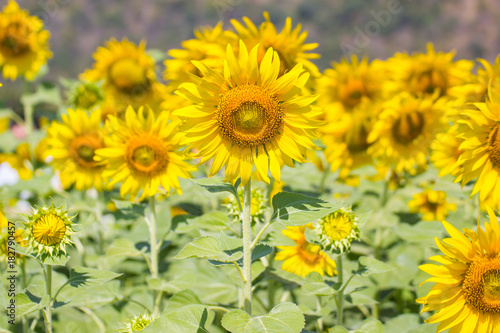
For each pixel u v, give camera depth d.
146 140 3.03
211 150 2.24
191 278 3.06
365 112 4.12
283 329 2.09
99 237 3.99
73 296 2.89
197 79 2.22
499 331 2.38
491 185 2.68
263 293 3.56
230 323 2.13
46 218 2.27
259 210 2.97
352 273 2.66
